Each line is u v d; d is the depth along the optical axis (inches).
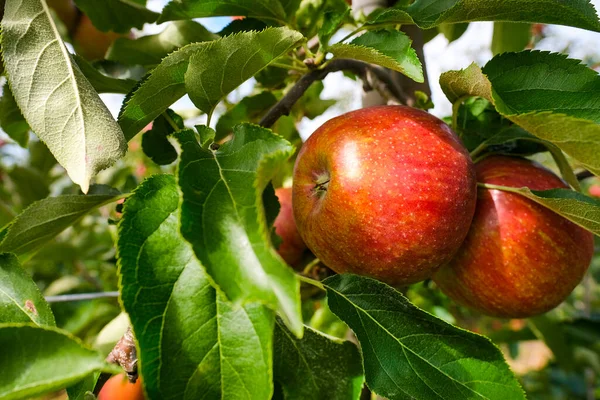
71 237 21.9
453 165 8.0
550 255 9.0
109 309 18.2
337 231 7.9
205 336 5.7
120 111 7.8
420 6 8.6
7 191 20.3
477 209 9.4
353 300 7.4
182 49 6.9
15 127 12.4
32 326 5.0
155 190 6.1
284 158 5.2
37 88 7.6
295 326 4.3
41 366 5.0
